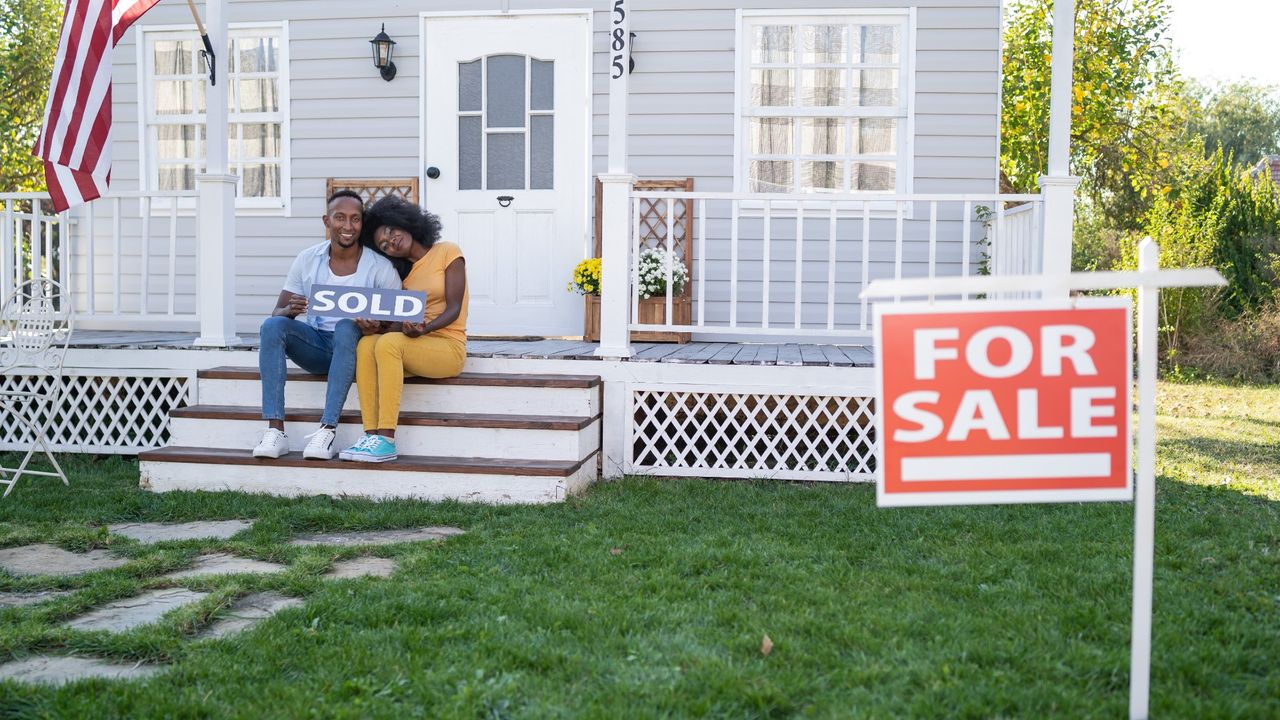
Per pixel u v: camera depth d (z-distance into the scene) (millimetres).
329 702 2469
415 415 4930
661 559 3684
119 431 5812
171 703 2443
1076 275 2154
